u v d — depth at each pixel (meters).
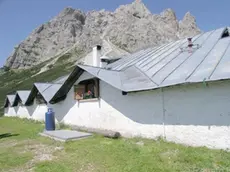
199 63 9.17
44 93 18.44
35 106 22.38
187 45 12.02
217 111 7.62
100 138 10.74
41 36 184.88
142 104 10.12
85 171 6.27
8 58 170.12
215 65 8.33
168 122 9.05
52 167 6.71
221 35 11.63
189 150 7.64
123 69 12.95
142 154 7.44
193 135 8.22
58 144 9.80
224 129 7.43
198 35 13.34
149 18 179.00
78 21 191.62
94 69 12.62
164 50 13.36
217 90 7.66
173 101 8.91
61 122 16.39
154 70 10.73
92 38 154.25
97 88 12.77
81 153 8.05
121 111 11.15
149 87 9.31
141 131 10.09
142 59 13.45
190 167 6.10
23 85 97.69
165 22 185.38
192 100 8.31
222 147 7.44
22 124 19.81
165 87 9.05
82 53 142.62
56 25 190.88
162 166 6.26
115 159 7.09
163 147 8.20
